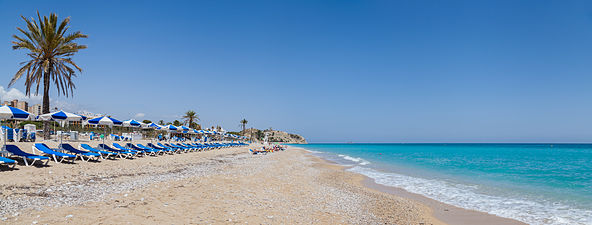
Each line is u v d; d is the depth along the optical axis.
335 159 35.38
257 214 7.62
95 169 12.25
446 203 11.11
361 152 60.22
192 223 6.37
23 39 20.09
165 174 12.55
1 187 7.78
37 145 12.54
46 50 20.48
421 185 15.14
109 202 7.31
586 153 56.38
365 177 18.09
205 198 8.68
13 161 9.90
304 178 15.94
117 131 37.69
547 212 9.81
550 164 28.70
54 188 8.26
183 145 29.70
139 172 12.61
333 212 8.78
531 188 14.33
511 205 10.80
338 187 13.70
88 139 28.12
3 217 5.67
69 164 12.69
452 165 27.06
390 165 26.84
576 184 15.53
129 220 6.14
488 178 17.83
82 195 7.78
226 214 7.31
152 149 21.47
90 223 5.76
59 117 14.77
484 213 9.71
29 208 6.34
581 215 9.42
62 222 5.67
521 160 34.78
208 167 16.47
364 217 8.60
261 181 12.95
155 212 6.87
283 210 8.33
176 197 8.45
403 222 8.50
